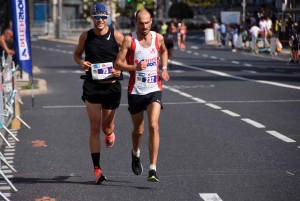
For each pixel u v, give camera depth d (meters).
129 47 15.95
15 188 15.55
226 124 25.48
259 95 35.62
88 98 16.52
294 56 65.75
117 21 138.75
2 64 28.78
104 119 17.06
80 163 18.81
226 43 99.25
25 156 20.03
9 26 48.09
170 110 30.08
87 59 16.58
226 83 43.50
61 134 24.22
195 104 32.22
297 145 20.88
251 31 84.56
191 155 19.58
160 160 18.91
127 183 16.19
